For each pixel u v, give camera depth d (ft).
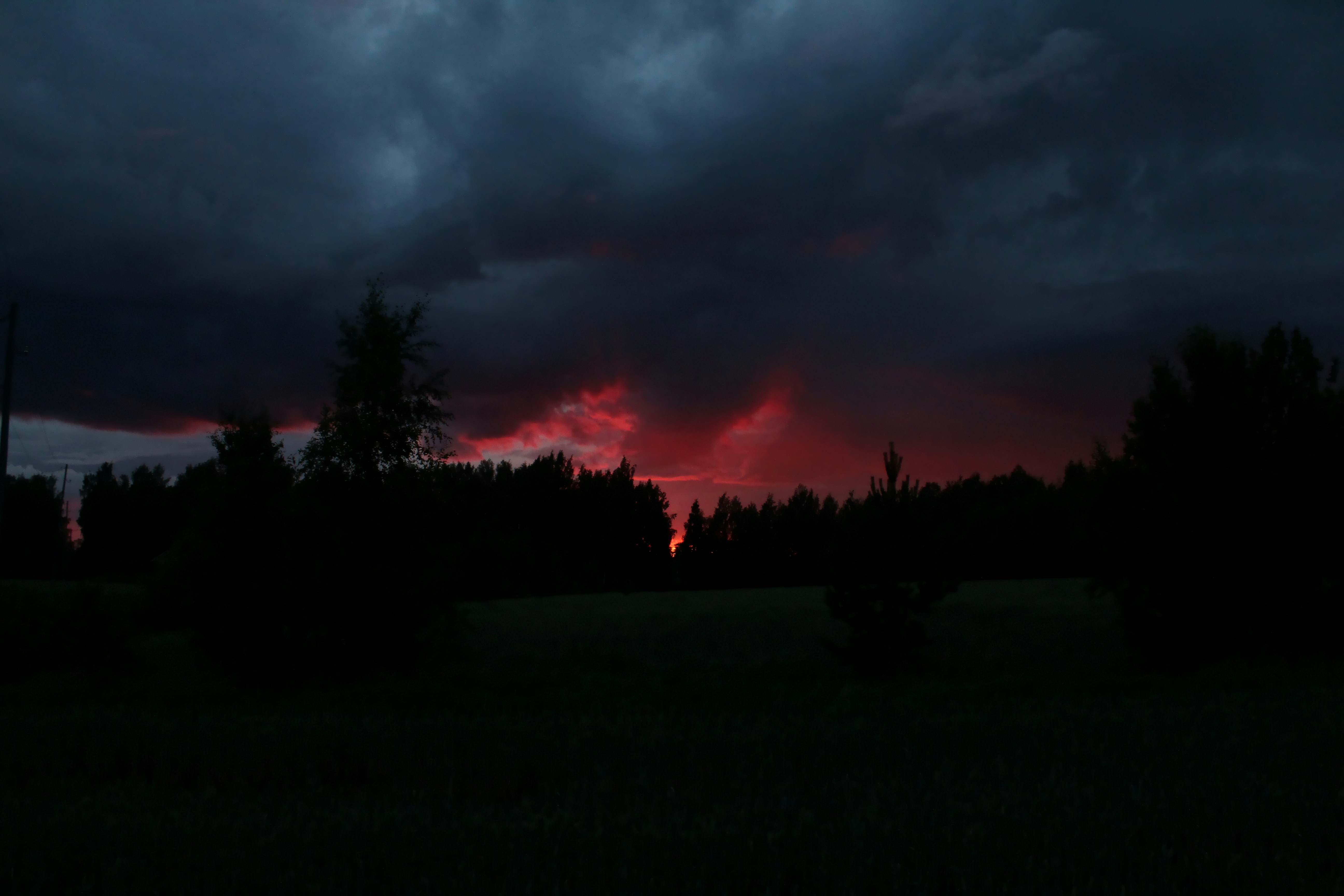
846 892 16.75
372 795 27.45
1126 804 22.04
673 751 30.25
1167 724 31.96
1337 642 58.54
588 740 32.14
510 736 32.86
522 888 17.37
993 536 241.55
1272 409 61.67
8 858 19.80
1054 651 77.77
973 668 64.23
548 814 23.52
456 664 73.77
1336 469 59.16
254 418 71.92
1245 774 24.57
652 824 21.29
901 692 50.90
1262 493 59.06
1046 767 27.12
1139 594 64.28
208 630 64.59
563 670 70.18
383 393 72.13
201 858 19.42
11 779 29.68
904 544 62.18
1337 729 29.86
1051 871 17.47
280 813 23.97
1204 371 63.10
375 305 74.38
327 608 66.44
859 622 62.18
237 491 66.80
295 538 67.46
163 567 69.62
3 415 105.70
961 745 30.68
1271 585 59.67
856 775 27.02
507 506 382.63
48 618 68.18
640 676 64.75
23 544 345.31
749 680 63.26
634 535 382.42
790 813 22.61
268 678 63.67
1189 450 62.08
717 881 17.79
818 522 355.56
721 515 390.42
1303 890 16.61
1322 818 20.45
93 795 27.78
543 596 244.42
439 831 21.11
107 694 57.16
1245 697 38.52
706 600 161.79
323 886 17.78
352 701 52.54
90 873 19.24
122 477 395.14
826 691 54.75
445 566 72.69
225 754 31.83
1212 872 17.31
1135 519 62.54
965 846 18.94
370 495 71.05
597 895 16.87
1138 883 17.21
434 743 32.14
